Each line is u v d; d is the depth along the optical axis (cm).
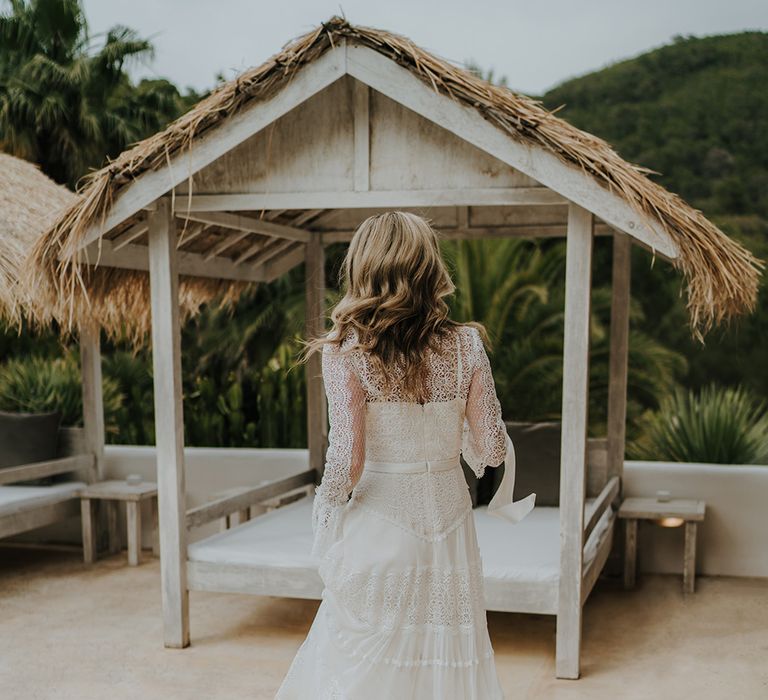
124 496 523
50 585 487
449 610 231
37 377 659
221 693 338
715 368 1388
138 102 1266
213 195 361
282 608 446
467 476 500
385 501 232
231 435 724
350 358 228
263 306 1078
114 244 383
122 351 922
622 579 495
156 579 497
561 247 961
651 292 1394
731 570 497
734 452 591
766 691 338
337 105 347
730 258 349
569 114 1697
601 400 955
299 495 539
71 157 1200
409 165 343
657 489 504
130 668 363
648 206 314
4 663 370
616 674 355
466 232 512
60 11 1278
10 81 1187
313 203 352
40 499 516
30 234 452
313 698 242
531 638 402
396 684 228
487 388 237
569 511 345
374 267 228
